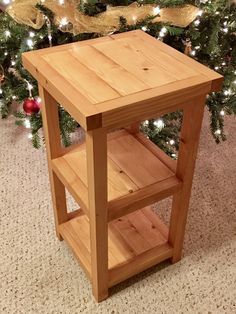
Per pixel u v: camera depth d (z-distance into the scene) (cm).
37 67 80
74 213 117
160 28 120
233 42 141
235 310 99
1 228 121
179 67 81
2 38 122
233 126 170
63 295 102
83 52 87
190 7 119
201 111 82
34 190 135
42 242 116
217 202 132
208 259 112
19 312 98
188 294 103
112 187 89
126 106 69
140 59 84
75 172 93
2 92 135
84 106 68
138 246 107
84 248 107
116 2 125
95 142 71
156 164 97
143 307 100
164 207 129
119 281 101
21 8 113
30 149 155
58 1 112
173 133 141
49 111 91
